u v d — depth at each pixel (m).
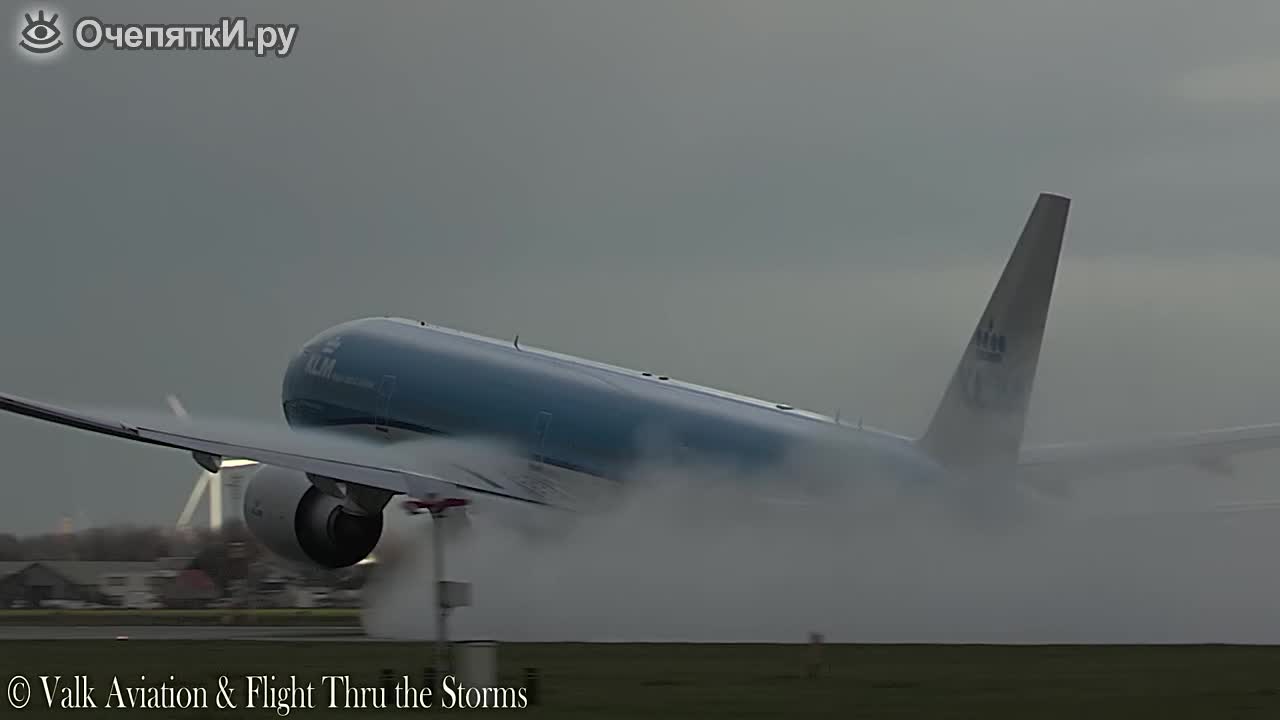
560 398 188.25
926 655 136.88
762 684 117.12
